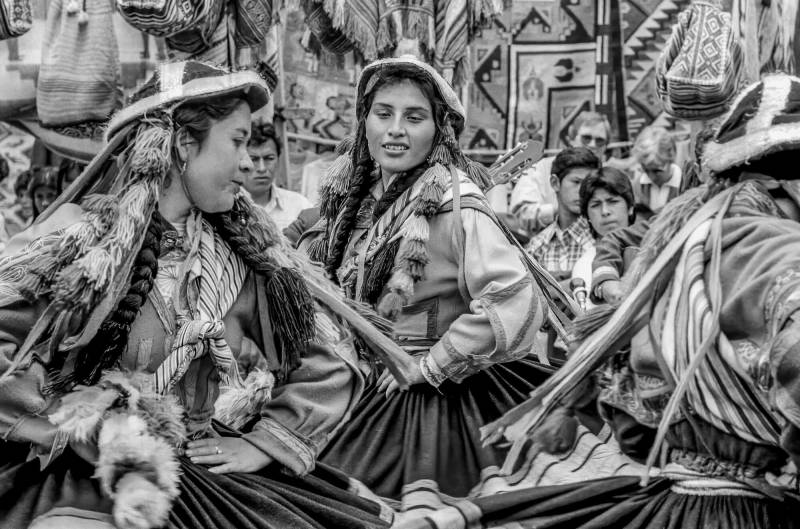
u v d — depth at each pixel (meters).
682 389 4.07
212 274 4.41
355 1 7.52
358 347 5.83
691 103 5.00
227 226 4.47
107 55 7.81
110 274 4.06
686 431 4.37
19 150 9.17
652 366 4.46
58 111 7.85
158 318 4.30
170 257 4.37
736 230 4.21
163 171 4.22
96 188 4.34
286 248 4.66
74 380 4.14
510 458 4.51
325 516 4.40
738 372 4.08
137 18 6.31
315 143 10.71
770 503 4.25
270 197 8.37
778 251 4.05
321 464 4.80
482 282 5.70
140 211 4.16
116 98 7.86
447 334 5.66
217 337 4.31
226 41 6.82
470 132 11.95
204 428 4.49
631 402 4.63
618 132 11.84
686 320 4.21
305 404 4.55
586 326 4.62
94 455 4.11
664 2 11.84
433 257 5.83
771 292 3.95
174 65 4.32
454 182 5.85
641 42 11.88
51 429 4.05
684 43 4.99
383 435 5.58
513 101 11.95
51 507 4.05
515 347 5.64
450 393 5.72
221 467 4.38
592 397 4.73
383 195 5.97
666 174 9.84
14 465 4.15
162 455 4.07
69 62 7.81
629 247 7.79
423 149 5.94
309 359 4.59
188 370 4.41
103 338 4.13
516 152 6.92
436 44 7.66
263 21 6.99
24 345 4.02
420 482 5.38
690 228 4.34
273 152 8.25
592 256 8.41
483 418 5.64
